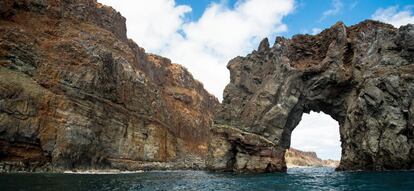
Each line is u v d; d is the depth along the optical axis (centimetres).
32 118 5100
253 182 3856
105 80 6862
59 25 7419
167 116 9875
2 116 4716
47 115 5359
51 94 5562
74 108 5812
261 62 6688
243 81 6550
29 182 3328
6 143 4722
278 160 5881
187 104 12681
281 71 6028
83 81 6209
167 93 12369
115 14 10431
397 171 4412
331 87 5856
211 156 6375
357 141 5219
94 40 8019
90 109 6162
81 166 5709
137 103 8131
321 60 6250
